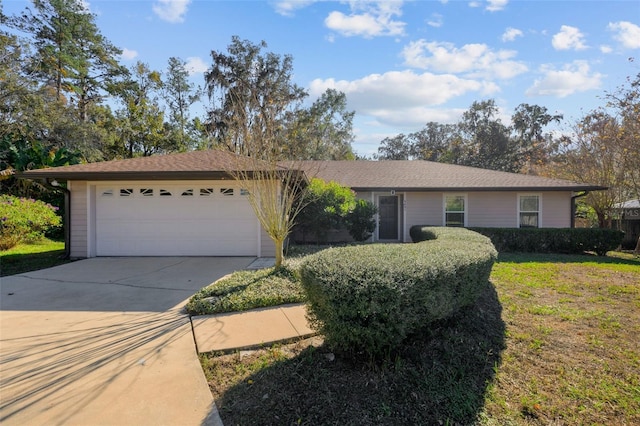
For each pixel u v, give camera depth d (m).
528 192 12.59
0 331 3.89
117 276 6.73
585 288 5.76
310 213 10.41
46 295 5.40
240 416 2.38
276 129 6.80
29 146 15.93
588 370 3.03
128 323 4.16
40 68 19.64
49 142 17.69
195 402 2.52
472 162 33.84
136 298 5.23
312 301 3.18
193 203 9.14
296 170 7.12
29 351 3.37
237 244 9.11
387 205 13.63
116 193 9.18
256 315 4.44
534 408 2.51
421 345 3.34
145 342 3.60
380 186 12.50
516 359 3.23
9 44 17.00
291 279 5.76
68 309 4.70
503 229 11.22
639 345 3.50
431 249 4.05
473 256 3.88
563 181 12.67
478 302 4.71
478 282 4.14
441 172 14.38
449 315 3.79
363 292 2.75
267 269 6.63
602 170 14.20
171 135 26.64
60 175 8.24
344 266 3.06
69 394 2.61
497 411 2.48
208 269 7.39
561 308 4.66
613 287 5.80
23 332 3.86
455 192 12.77
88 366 3.06
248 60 23.31
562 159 16.48
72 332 3.87
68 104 20.72
